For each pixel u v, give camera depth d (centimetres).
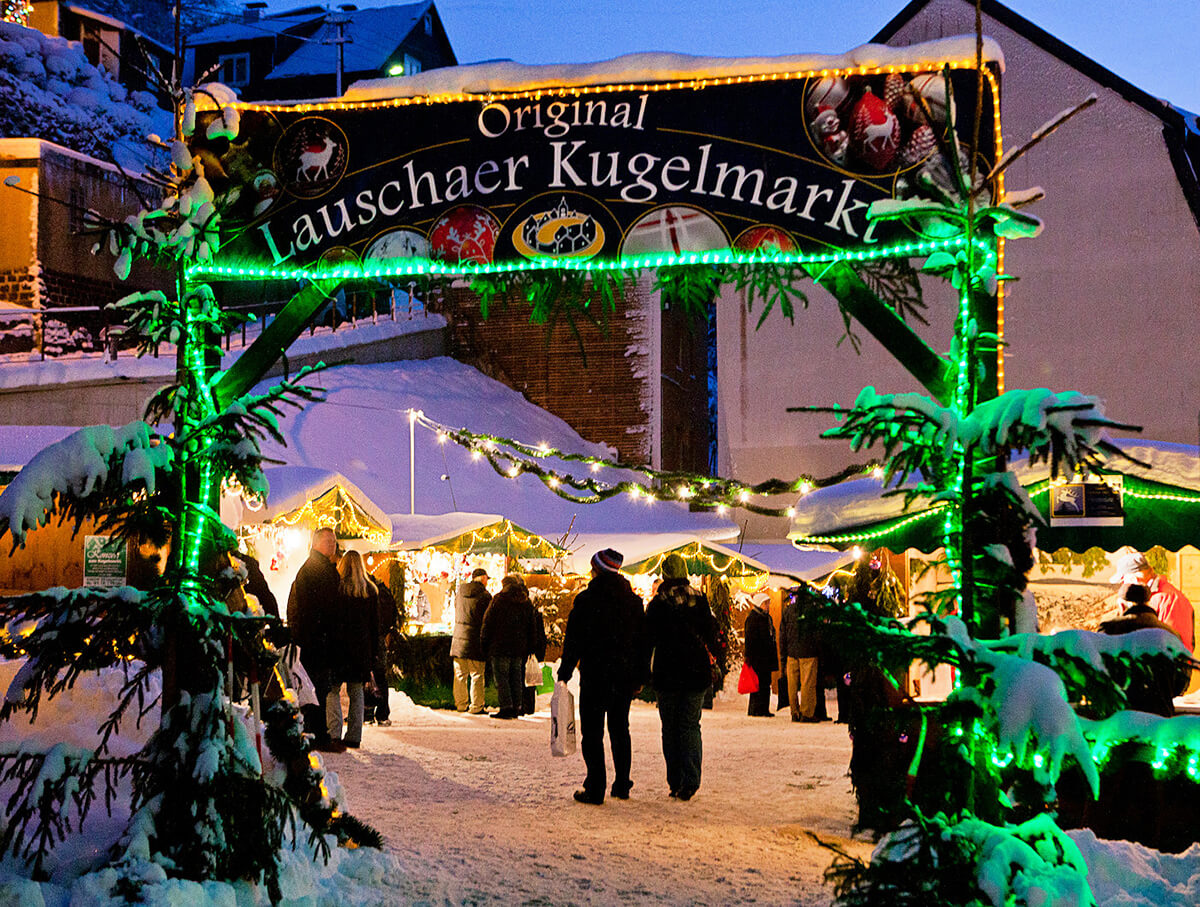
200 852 509
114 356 2305
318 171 672
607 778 981
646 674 902
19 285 2577
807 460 2142
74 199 2691
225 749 530
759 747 1265
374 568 1859
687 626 898
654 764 1085
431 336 3566
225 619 537
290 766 606
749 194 629
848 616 462
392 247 664
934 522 882
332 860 589
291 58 4578
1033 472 835
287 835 586
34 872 490
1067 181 2144
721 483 725
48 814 491
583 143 651
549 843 719
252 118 678
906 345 591
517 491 2870
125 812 553
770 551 2142
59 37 3338
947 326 2028
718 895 607
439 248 661
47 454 509
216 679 538
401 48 4691
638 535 2150
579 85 655
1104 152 2133
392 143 671
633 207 642
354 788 887
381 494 2481
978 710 447
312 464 2445
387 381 3083
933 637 446
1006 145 2162
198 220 614
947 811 466
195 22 4766
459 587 1586
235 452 551
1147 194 2111
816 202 620
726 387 2184
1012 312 2138
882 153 614
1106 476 815
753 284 636
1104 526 816
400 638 1694
